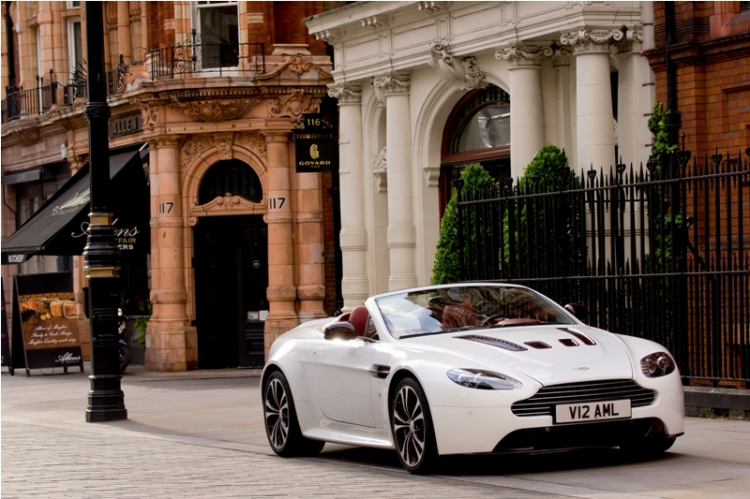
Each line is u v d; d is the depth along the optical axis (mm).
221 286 28172
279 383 12141
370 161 23750
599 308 14938
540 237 16484
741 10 16547
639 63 17719
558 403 9016
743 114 16312
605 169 17688
